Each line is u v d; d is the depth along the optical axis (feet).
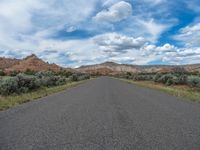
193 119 32.91
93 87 116.06
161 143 21.34
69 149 19.52
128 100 57.31
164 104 49.67
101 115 35.86
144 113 37.86
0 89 70.49
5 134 24.35
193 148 19.97
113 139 22.61
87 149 19.56
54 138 22.84
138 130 26.35
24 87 80.69
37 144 20.86
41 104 49.49
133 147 20.11
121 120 31.96
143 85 133.80
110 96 67.97
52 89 97.04
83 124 29.32
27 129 26.55
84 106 46.24
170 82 135.85
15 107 44.78
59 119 32.55
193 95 69.77
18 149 19.48
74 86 126.82
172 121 31.45
